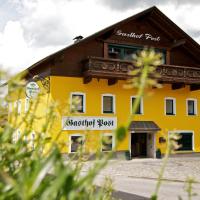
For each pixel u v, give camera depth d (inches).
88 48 1166.3
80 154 62.5
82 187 40.2
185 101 1312.7
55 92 1110.4
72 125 1090.1
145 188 625.6
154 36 1273.4
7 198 38.9
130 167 964.0
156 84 40.1
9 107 53.2
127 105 1204.5
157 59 40.2
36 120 62.9
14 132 55.9
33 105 63.0
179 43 1272.1
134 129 1173.7
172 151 52.0
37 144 58.1
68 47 1104.8
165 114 1267.2
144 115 1230.3
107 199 73.1
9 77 46.1
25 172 39.8
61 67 1124.5
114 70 1131.9
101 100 1167.6
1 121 54.7
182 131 1291.8
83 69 1149.1
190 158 1230.9
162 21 1249.4
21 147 55.2
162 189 608.1
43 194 36.7
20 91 49.5
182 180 721.0
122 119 1190.9
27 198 36.6
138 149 1235.2
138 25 1246.3
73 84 1136.2
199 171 889.5
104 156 40.8
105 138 52.2
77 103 64.4
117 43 1203.9
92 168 42.4
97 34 1147.9
